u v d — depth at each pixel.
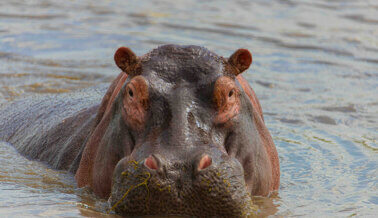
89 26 53.72
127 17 57.38
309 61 43.94
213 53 18.89
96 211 17.97
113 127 19.12
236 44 47.66
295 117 32.25
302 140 28.33
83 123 25.17
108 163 18.97
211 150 16.50
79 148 23.73
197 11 60.06
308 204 19.77
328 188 21.78
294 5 62.41
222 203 16.06
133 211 16.30
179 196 15.92
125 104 18.34
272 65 42.81
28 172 23.56
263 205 19.38
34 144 26.80
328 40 49.47
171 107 17.17
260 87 38.03
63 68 41.06
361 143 27.77
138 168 16.19
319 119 31.92
